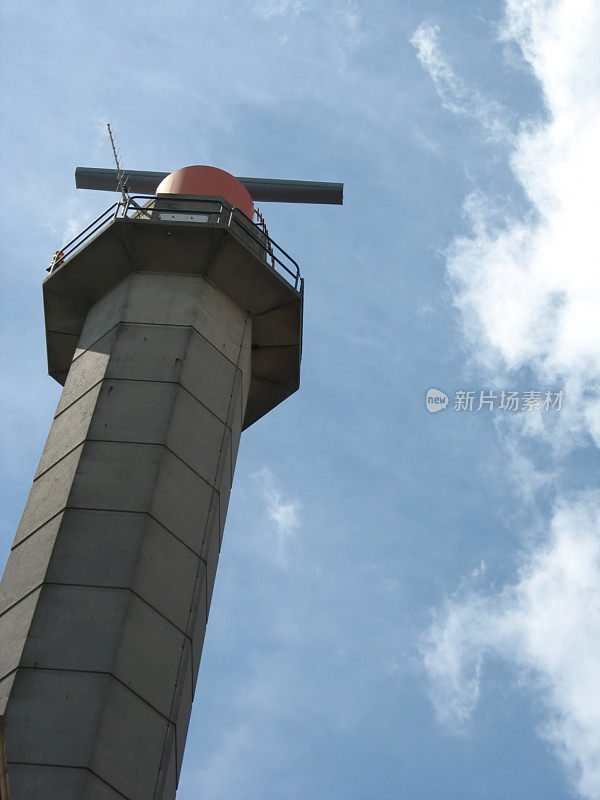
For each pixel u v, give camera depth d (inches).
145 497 888.3
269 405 1173.1
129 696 783.7
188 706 847.7
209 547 904.9
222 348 1034.7
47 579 832.9
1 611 836.6
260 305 1090.1
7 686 772.0
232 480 1005.8
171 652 828.0
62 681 776.3
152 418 944.3
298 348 1118.4
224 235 1049.5
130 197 1095.6
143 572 847.1
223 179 1214.3
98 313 1064.8
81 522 870.4
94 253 1059.9
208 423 972.6
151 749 775.1
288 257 1130.0
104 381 970.7
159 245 1054.4
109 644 797.9
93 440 925.8
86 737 746.8
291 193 1302.9
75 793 718.5
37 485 927.7
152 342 1005.2
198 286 1056.2
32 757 735.7
